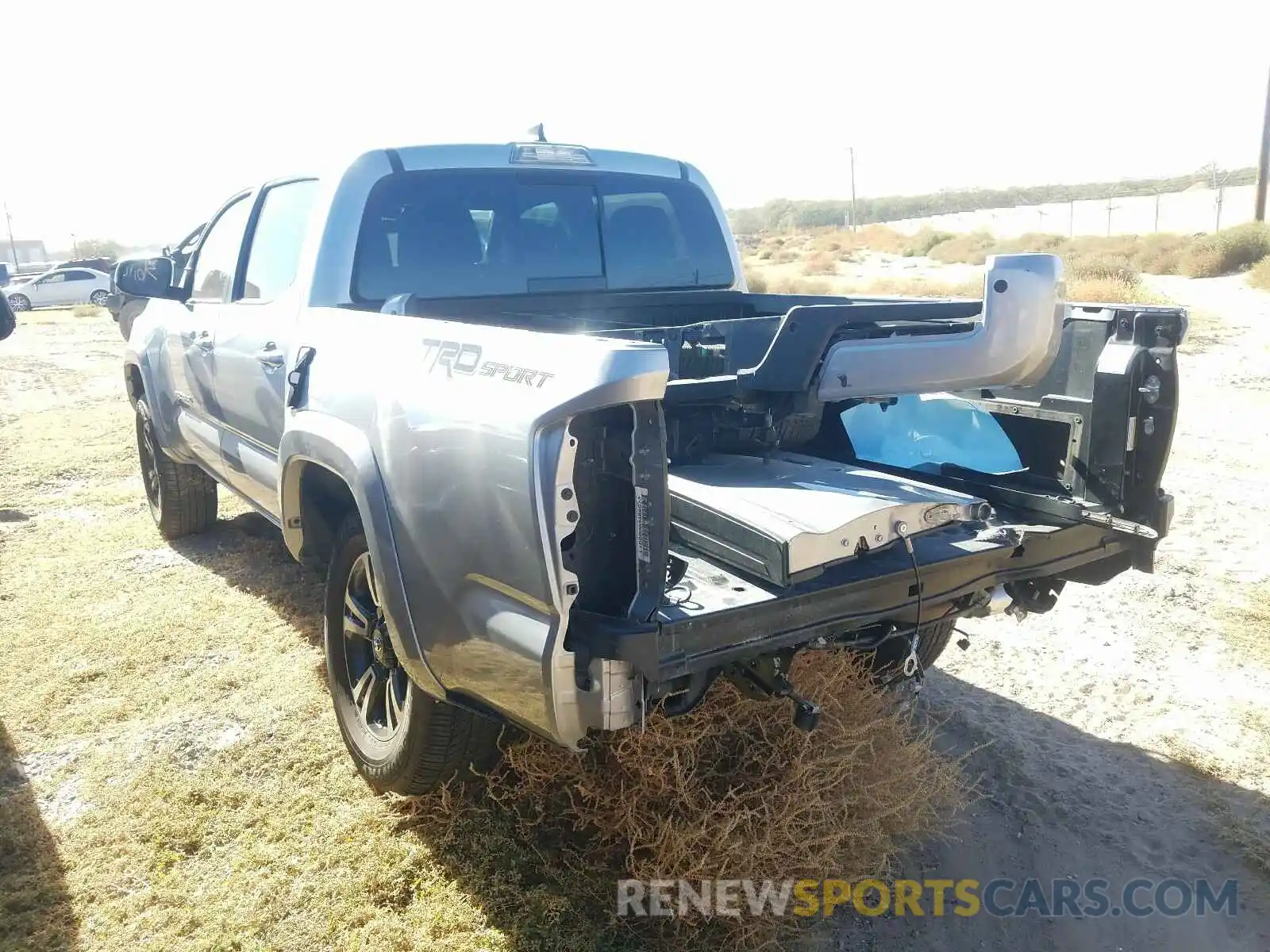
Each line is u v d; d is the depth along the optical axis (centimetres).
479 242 433
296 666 448
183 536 636
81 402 1202
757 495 278
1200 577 571
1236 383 1199
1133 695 436
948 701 430
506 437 242
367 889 305
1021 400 364
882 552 285
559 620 236
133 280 522
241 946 283
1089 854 333
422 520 274
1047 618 517
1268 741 398
